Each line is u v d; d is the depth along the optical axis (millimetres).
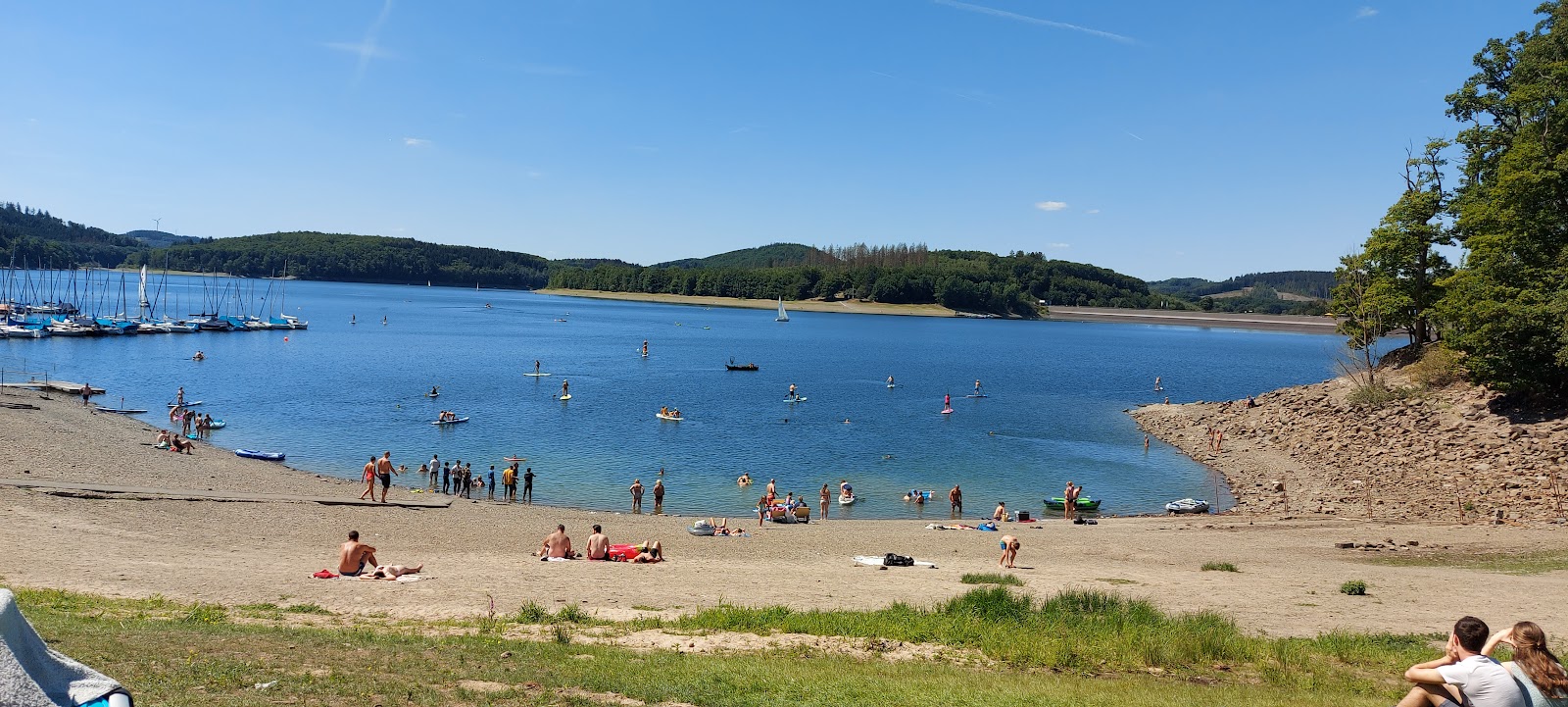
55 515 30844
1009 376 130125
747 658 16219
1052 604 21469
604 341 177625
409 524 37125
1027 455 66750
